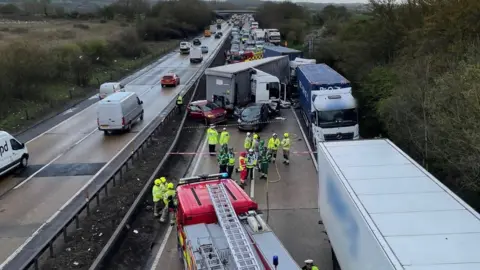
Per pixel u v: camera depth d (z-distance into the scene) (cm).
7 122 3394
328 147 1434
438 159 1811
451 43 2438
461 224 880
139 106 3397
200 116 3406
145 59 7194
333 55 4906
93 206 1875
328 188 1307
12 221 1769
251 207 1254
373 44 3656
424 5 3312
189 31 12019
